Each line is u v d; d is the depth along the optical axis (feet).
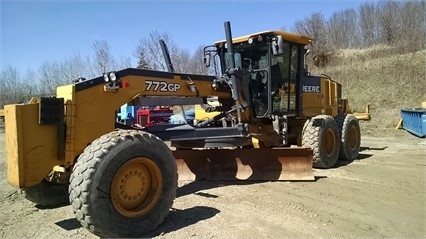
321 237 12.16
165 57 20.40
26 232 13.29
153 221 12.71
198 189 18.33
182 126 18.78
